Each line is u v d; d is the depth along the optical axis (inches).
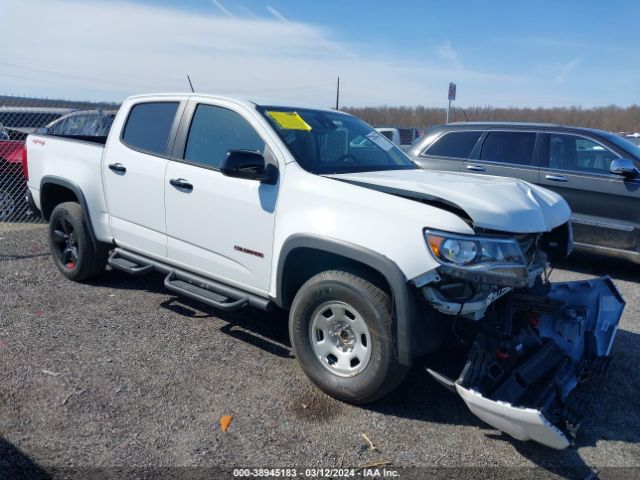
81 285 216.5
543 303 129.3
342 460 116.3
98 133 379.6
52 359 152.9
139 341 167.8
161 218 176.6
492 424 114.9
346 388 133.8
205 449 117.5
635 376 160.2
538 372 128.0
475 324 127.3
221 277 163.5
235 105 162.6
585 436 129.0
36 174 225.5
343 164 157.5
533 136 287.6
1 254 260.4
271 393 141.3
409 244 121.0
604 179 264.2
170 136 176.6
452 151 308.2
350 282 130.1
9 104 396.8
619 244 262.7
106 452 114.8
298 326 141.8
